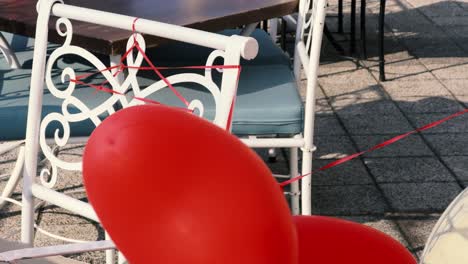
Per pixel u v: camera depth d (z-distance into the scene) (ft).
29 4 8.82
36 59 6.19
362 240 3.14
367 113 14.12
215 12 8.51
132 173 2.34
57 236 9.43
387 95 15.02
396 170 11.84
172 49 10.11
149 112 2.47
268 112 7.97
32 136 6.27
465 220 3.06
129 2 9.22
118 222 2.38
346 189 11.24
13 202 9.80
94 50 7.25
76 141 7.89
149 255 2.38
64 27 7.48
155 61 9.66
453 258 3.03
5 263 4.18
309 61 7.97
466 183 11.40
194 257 2.33
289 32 17.30
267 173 2.50
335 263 3.07
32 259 4.64
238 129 8.00
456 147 12.65
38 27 6.16
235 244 2.34
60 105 8.09
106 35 7.21
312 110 8.02
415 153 12.43
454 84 15.57
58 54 6.30
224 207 2.34
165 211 2.32
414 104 14.55
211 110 7.91
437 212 10.55
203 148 2.39
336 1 21.71
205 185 2.34
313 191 11.19
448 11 20.67
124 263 6.97
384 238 3.21
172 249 2.34
